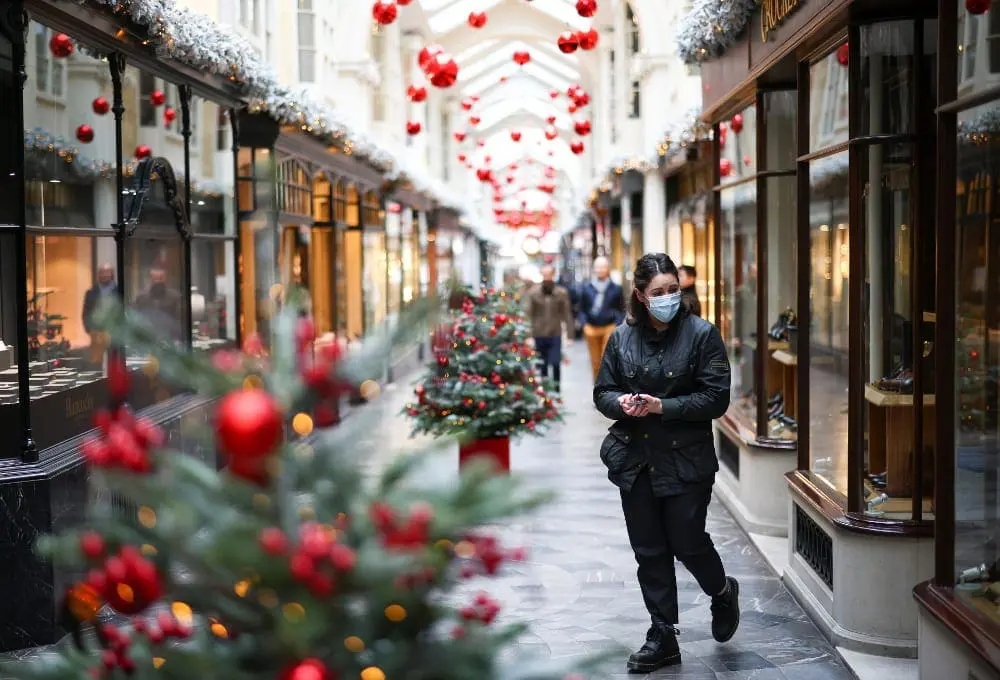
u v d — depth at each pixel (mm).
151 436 1919
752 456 7781
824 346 6223
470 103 20188
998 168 3789
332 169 15562
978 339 3980
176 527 1819
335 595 1785
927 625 4176
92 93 6953
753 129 8336
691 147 13547
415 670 1889
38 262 6145
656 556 4980
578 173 60938
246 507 1864
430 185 26641
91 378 6828
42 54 6215
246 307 11680
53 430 6258
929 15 5340
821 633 5574
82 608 2006
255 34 13266
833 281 5988
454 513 1810
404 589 1813
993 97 3791
